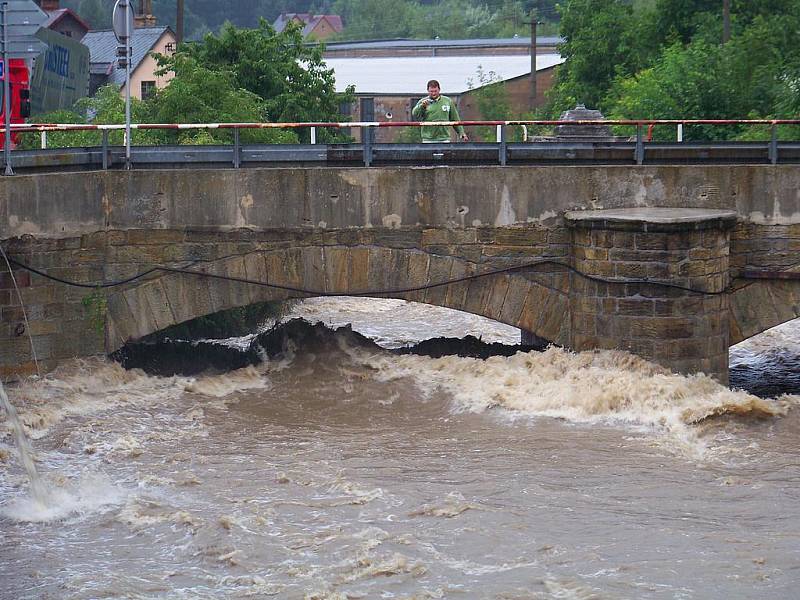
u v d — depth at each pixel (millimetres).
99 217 21031
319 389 21250
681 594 13531
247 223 21219
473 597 13508
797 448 18344
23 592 13680
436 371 21734
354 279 21469
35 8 20828
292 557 14523
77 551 14766
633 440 18672
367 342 23250
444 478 17031
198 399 20688
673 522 15469
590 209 21438
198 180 21109
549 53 79562
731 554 14523
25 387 20281
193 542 14961
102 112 34188
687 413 19500
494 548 14734
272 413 20047
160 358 22594
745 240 21516
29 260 20516
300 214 21250
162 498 16297
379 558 14461
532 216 21359
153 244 21219
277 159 21750
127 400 20422
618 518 15609
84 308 21078
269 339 23234
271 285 21391
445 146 21938
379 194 21266
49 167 21359
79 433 18703
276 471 17328
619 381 20156
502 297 21531
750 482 16875
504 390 20609
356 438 18812
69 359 21047
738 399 19828
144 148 21688
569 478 17031
